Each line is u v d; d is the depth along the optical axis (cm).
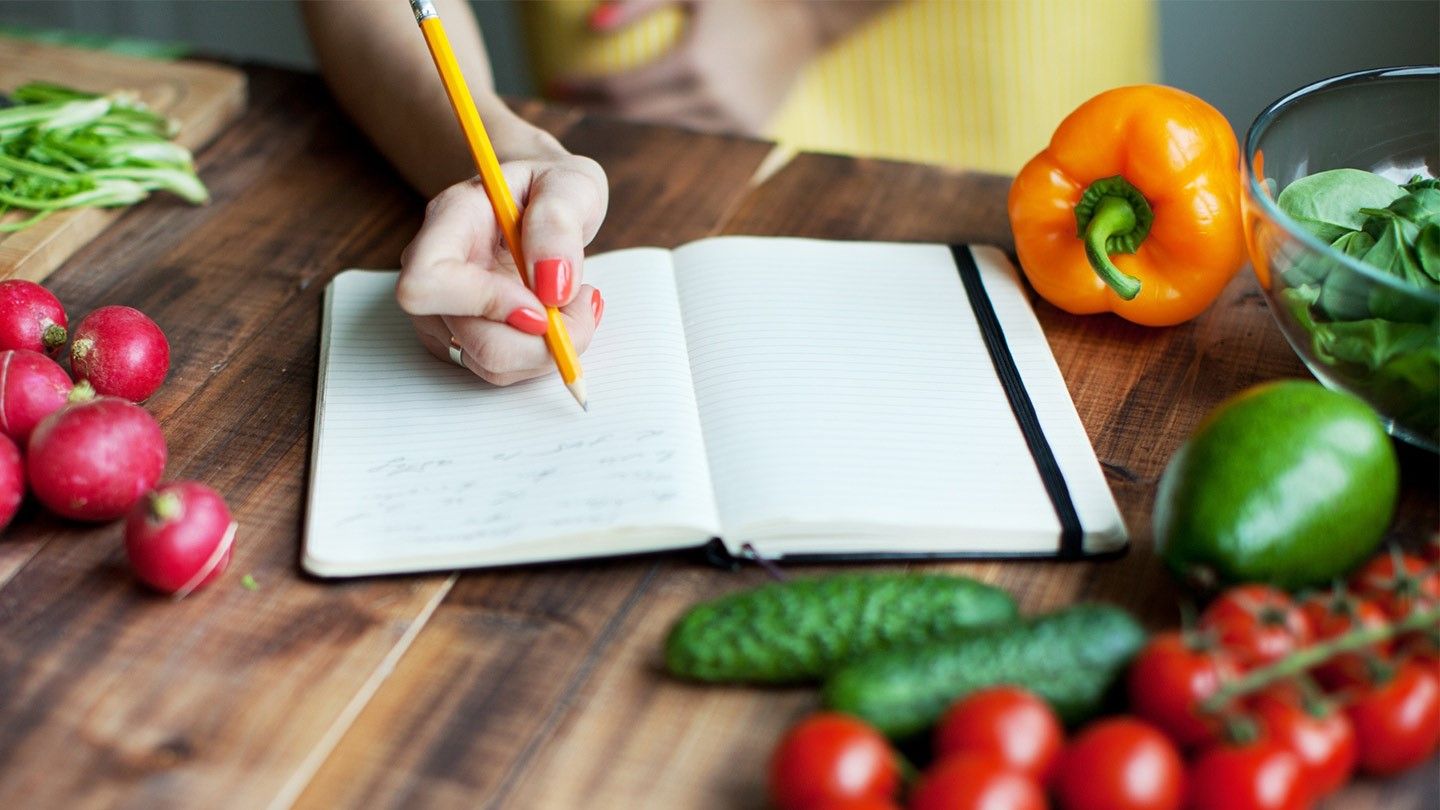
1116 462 77
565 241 77
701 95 147
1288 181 87
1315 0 175
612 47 146
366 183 105
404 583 69
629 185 104
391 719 62
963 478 73
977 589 62
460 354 80
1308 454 62
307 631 67
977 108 149
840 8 144
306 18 113
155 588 69
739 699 63
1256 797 52
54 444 69
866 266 91
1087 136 84
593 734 61
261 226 100
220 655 65
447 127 99
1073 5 142
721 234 98
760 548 70
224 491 75
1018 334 86
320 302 92
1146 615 67
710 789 59
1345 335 71
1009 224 99
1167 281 85
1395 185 80
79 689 63
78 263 95
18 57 116
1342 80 84
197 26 242
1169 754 53
